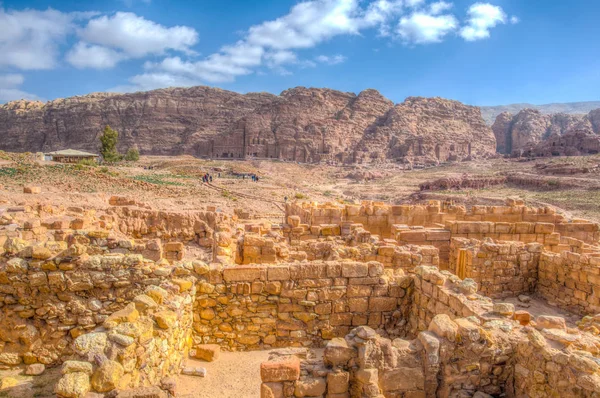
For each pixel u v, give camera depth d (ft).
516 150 617.62
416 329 36.94
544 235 67.56
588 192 327.88
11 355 32.09
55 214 68.85
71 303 33.14
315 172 585.22
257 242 49.70
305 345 35.99
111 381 21.31
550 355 24.72
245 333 35.29
